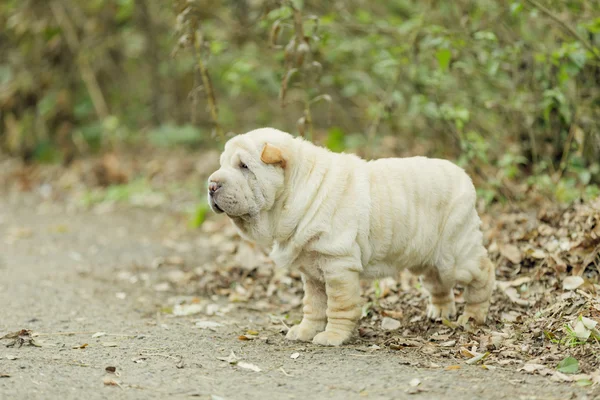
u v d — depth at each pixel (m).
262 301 8.02
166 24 16.98
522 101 10.20
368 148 11.16
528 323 6.59
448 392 5.14
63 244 10.88
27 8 16.12
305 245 6.16
